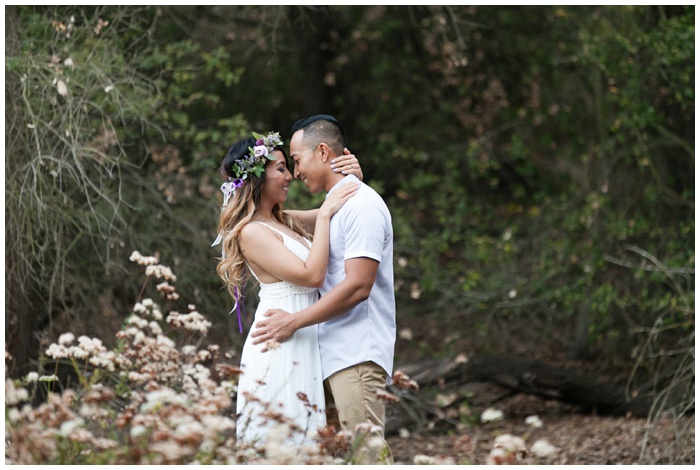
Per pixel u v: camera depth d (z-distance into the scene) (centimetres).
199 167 712
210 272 689
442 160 991
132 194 679
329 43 1109
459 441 327
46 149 577
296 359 373
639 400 719
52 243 620
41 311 644
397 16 1068
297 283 367
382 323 382
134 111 618
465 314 929
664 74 725
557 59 908
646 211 816
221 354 692
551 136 1023
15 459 302
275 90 1105
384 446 336
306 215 428
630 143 798
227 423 288
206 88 970
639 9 773
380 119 1122
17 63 554
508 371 714
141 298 673
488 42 1059
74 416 302
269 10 927
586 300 816
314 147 388
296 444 346
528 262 867
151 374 360
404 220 866
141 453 283
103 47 620
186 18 911
